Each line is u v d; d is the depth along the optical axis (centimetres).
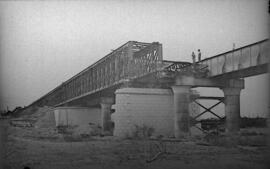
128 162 1841
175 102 2972
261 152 2130
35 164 1853
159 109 2920
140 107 2864
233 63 2808
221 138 2519
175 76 3002
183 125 2925
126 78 2970
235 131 2778
